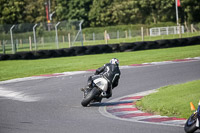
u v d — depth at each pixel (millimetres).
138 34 197000
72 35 132375
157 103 36844
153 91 46531
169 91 43125
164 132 26156
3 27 113562
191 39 115625
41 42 151750
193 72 61656
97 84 37500
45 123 29969
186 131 24672
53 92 48531
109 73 37781
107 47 107562
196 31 178625
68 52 104062
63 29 143125
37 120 31328
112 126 28422
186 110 32781
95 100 37812
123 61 83562
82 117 32594
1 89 52438
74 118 32125
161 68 68625
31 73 70562
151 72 64188
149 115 32750
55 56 102625
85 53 105500
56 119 31719
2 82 59656
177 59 82562
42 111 35938
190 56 86812
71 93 47312
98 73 38594
